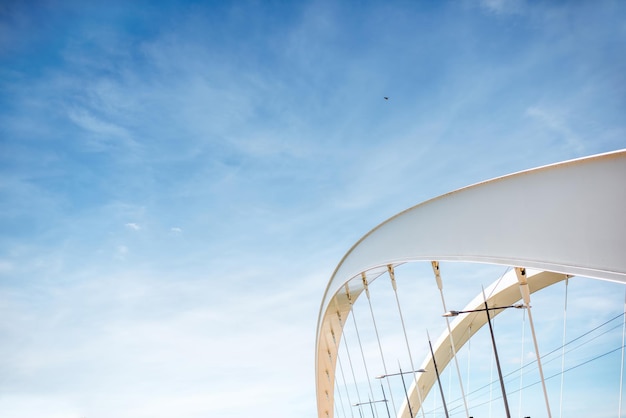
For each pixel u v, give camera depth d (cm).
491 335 2458
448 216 2080
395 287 3192
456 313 2445
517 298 3750
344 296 4366
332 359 5766
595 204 1361
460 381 2544
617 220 1299
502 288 3725
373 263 3191
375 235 3084
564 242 1454
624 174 1286
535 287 3588
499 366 2414
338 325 5128
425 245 2311
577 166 1415
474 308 4078
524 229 1609
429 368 5162
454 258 2030
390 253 2845
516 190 1648
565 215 1455
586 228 1384
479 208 1853
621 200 1292
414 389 5481
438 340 4841
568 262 1440
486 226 1806
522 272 1911
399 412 5972
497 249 1744
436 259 2198
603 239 1334
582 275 1394
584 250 1388
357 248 3478
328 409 6166
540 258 1542
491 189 1780
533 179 1575
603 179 1340
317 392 6166
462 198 1967
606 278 1321
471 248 1902
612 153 1299
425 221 2303
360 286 4109
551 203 1505
